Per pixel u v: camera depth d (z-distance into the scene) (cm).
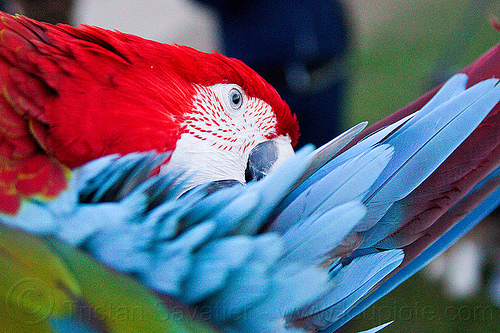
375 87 626
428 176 108
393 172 107
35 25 125
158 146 141
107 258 94
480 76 115
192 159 152
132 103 133
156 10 406
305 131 313
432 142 107
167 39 407
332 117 315
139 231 96
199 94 157
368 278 109
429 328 322
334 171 105
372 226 109
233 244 96
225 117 166
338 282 107
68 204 100
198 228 96
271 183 102
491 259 370
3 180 102
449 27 744
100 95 125
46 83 117
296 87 298
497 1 381
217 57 167
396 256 110
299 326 104
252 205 99
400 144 109
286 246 99
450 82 116
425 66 645
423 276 389
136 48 139
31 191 103
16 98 111
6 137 106
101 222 96
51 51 120
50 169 108
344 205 98
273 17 287
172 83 147
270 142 186
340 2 311
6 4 221
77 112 120
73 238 95
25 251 91
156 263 95
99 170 108
